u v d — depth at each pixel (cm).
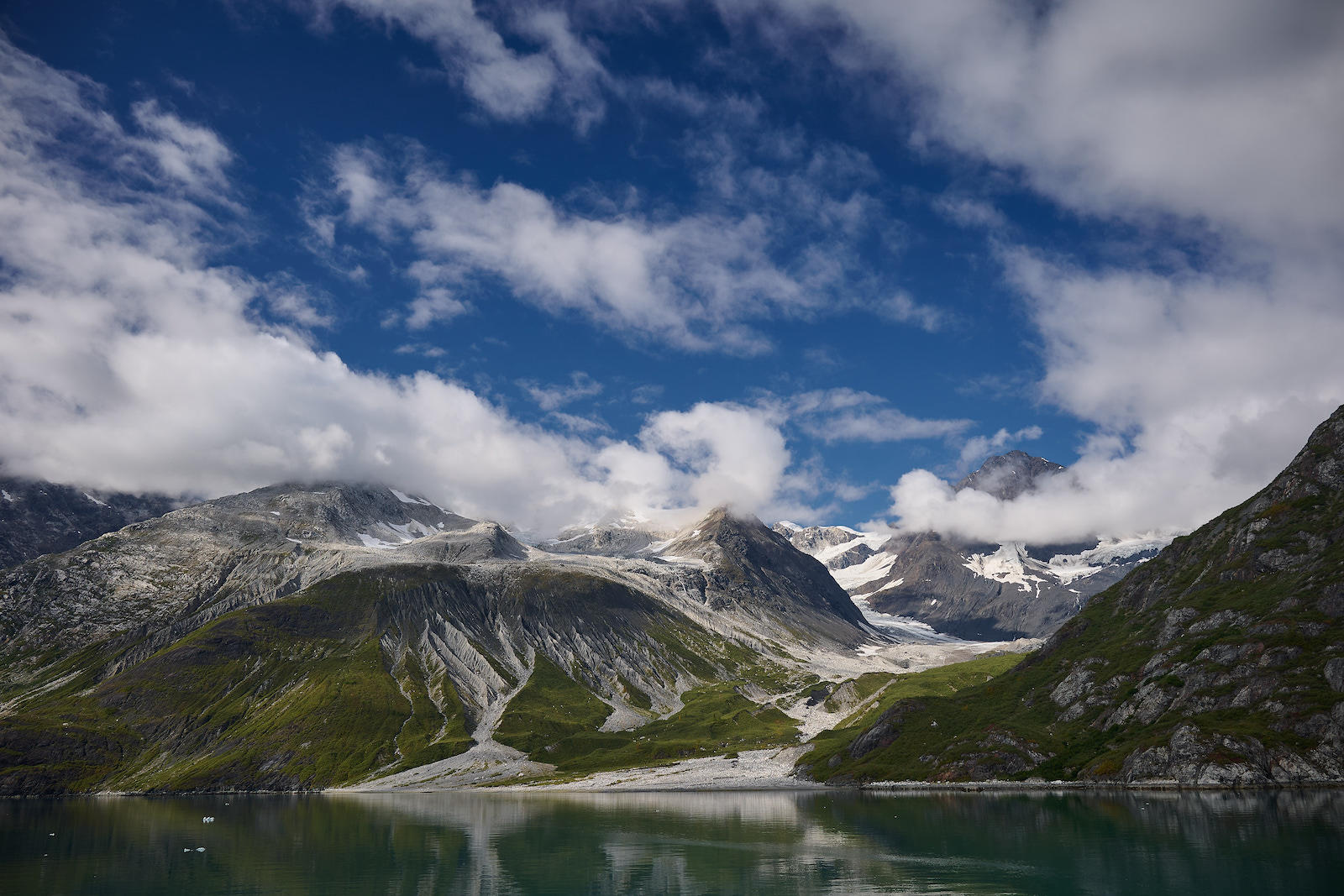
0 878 11975
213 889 10931
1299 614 19875
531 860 12812
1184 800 15688
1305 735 17162
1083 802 16738
